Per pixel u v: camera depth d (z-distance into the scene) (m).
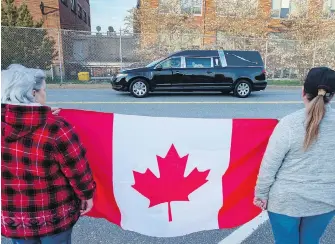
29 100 1.43
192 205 2.41
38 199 1.51
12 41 14.66
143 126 2.29
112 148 2.29
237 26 19.48
